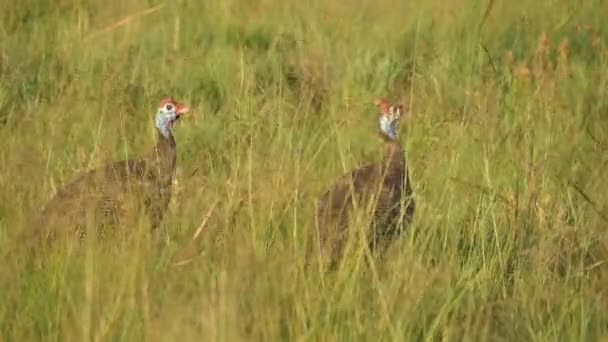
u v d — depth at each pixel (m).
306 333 14.57
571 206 19.64
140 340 14.49
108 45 32.00
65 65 30.16
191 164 23.38
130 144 24.27
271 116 24.97
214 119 26.36
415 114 26.69
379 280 16.48
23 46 31.78
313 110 26.56
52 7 35.97
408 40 33.38
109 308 14.80
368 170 20.78
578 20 34.75
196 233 17.52
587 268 17.47
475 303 16.28
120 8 35.81
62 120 24.36
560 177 21.31
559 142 24.45
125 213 18.41
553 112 26.08
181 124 26.22
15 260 16.23
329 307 15.09
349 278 16.33
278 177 19.67
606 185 21.47
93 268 15.79
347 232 18.00
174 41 32.97
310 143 22.59
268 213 18.52
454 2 35.59
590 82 29.72
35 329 15.00
